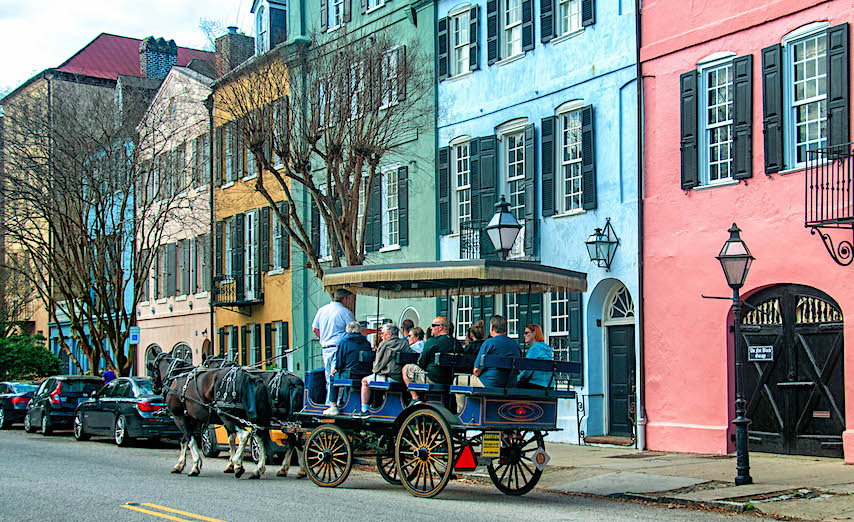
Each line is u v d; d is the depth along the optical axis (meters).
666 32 18.22
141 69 47.53
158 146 35.16
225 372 14.92
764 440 16.31
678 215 17.75
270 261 30.53
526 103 21.34
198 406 15.11
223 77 22.50
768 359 16.23
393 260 25.17
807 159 15.40
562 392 12.80
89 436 24.34
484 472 15.37
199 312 35.47
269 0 29.81
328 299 27.62
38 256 32.25
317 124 20.22
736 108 16.83
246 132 20.95
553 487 13.80
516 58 21.69
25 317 49.84
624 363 19.28
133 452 20.48
